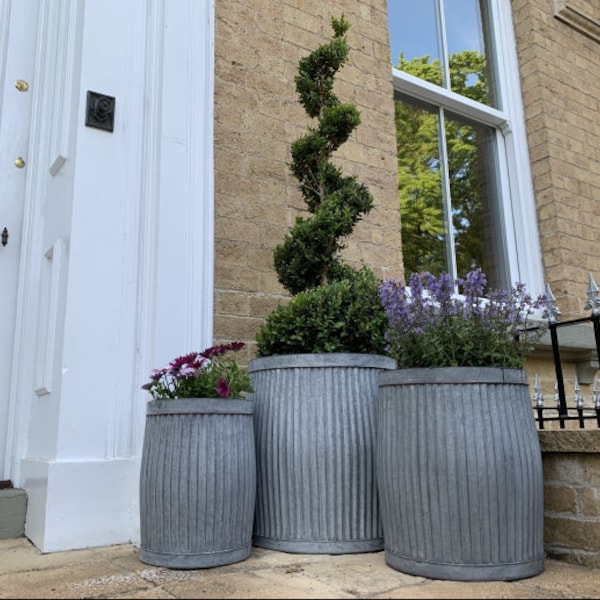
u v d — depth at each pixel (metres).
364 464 1.90
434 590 1.44
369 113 3.39
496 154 4.37
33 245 2.48
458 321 1.74
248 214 2.79
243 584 1.49
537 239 4.21
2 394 2.40
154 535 1.71
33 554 1.85
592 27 4.82
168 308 2.25
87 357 2.09
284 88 3.07
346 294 2.08
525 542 1.58
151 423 1.80
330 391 1.92
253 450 1.86
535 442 1.66
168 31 2.52
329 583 1.50
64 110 2.38
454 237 3.95
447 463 1.56
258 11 3.07
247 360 2.62
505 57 4.50
